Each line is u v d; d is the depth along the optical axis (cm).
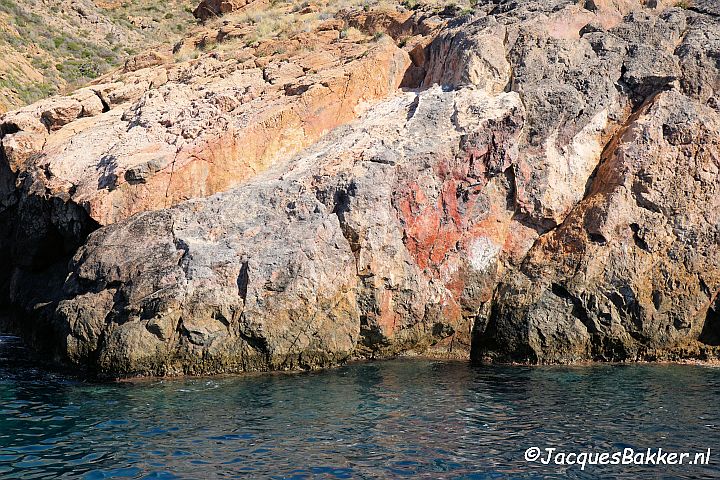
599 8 2186
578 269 1806
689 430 1243
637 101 2020
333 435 1204
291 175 1866
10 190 2152
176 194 1903
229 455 1112
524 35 2080
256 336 1609
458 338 1864
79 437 1190
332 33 2561
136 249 1708
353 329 1714
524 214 1909
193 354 1584
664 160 1862
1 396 1432
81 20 5359
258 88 2195
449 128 1912
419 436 1205
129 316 1600
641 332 1767
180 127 2059
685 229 1809
